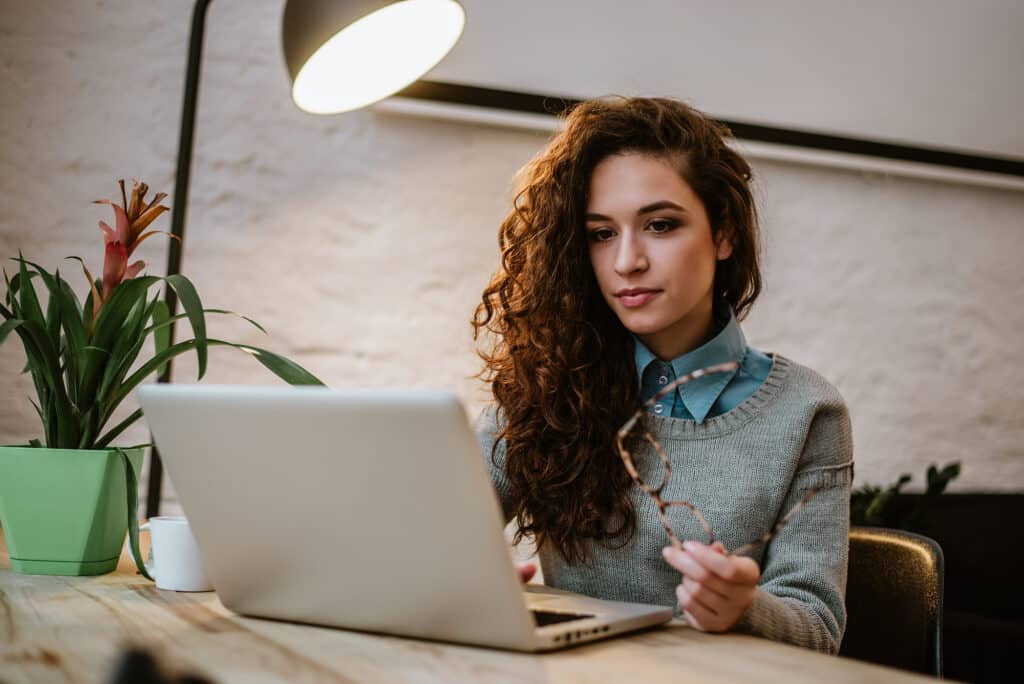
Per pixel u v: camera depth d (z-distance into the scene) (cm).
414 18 154
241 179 208
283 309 210
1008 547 243
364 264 216
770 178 244
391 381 217
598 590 119
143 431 200
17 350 191
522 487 124
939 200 262
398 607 75
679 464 117
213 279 205
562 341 123
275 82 212
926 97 248
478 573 70
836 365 249
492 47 214
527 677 65
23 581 103
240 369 206
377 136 218
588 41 222
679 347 123
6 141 192
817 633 96
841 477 117
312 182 213
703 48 230
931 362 259
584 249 124
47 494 108
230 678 63
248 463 77
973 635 207
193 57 172
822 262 249
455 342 222
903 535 119
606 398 121
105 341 112
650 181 112
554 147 127
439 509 69
